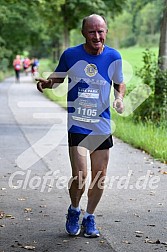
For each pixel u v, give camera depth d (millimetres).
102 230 10258
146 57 24625
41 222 10766
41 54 134375
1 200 12438
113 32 94312
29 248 9320
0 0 37750
